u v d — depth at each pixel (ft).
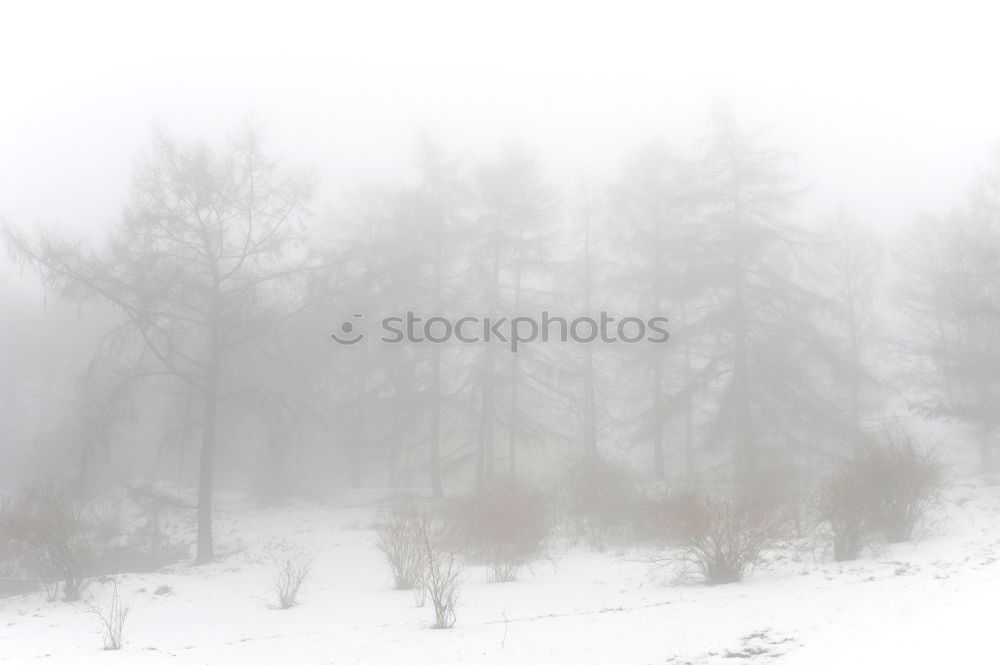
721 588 37.91
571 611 36.47
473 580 49.67
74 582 54.39
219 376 75.61
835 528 44.06
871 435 62.44
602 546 57.67
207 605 48.91
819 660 20.06
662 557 46.98
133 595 52.19
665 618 29.81
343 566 61.00
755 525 41.09
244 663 28.17
